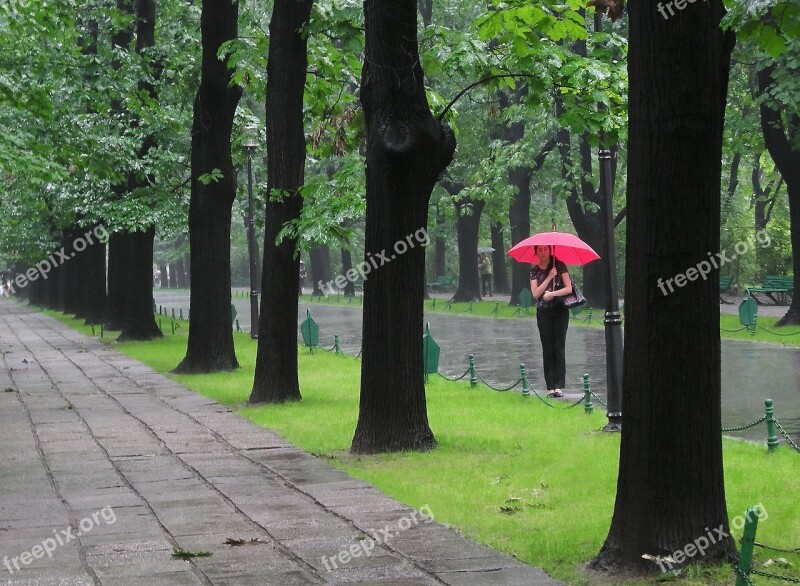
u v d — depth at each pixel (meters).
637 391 7.93
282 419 16.84
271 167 19.02
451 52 15.04
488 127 47.62
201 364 24.88
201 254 24.84
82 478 12.31
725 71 7.89
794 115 31.95
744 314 31.00
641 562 7.80
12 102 24.09
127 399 20.28
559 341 18.70
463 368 25.17
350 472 12.33
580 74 14.31
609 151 15.66
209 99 24.41
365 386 13.84
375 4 13.37
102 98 27.84
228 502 10.77
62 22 24.61
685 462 7.80
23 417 18.00
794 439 14.20
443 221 63.97
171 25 33.50
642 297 7.89
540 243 18.64
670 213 7.79
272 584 7.77
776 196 55.22
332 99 19.86
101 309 46.41
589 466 12.02
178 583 7.84
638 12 7.83
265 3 26.33
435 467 12.48
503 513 9.98
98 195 33.84
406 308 13.77
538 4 13.37
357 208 15.95
